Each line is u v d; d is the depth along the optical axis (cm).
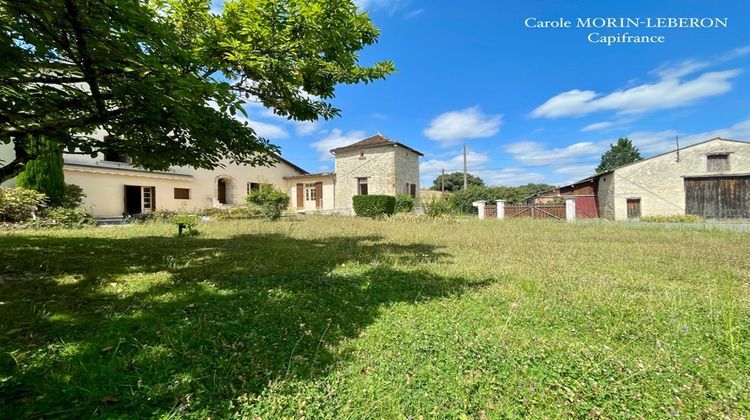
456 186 4853
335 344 252
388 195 1912
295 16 410
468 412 177
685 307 329
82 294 340
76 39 293
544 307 333
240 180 2203
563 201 2091
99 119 394
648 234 945
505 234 961
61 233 838
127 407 169
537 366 222
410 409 178
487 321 300
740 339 256
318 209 2309
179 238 812
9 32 299
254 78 466
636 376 209
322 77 498
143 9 302
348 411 175
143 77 315
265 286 393
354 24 462
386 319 304
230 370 207
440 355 236
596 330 280
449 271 494
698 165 1573
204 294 353
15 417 155
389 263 551
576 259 582
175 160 557
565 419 172
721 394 190
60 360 207
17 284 368
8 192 1023
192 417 164
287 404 178
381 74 516
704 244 743
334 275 457
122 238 775
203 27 430
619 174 1692
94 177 1541
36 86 365
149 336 246
